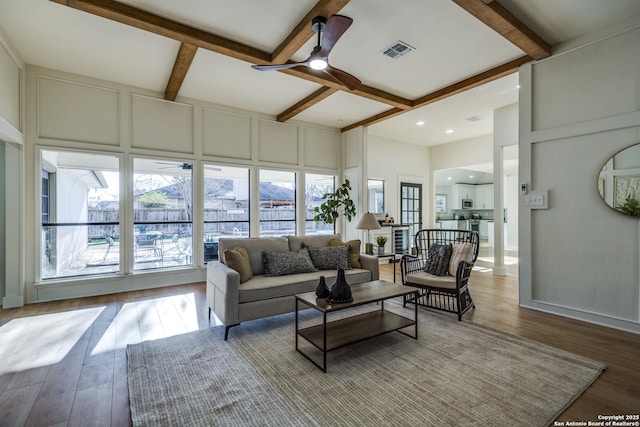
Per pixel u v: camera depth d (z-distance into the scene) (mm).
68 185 4141
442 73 4004
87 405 1819
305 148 6215
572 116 3217
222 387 1976
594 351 2461
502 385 1973
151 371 2176
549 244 3414
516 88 4480
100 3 2572
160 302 3857
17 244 3682
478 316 3297
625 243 2918
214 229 5203
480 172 9773
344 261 3805
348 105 5270
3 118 3178
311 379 2064
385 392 1907
